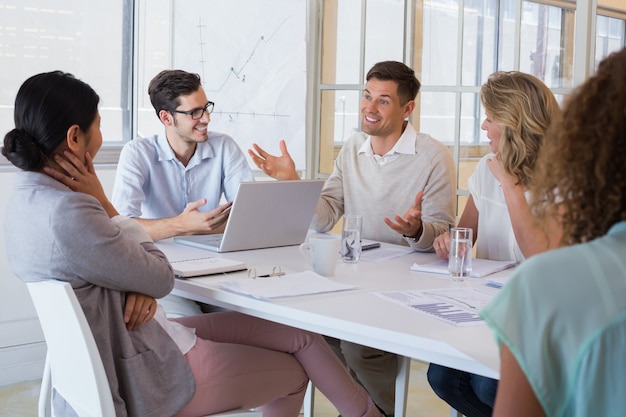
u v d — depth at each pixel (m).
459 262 2.07
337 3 4.09
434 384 2.27
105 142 3.78
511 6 3.34
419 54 3.74
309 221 2.62
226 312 2.15
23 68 3.50
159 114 2.87
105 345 1.71
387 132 2.92
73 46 3.63
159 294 1.81
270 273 2.14
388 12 3.85
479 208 2.51
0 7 3.41
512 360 0.82
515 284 0.81
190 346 1.87
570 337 0.77
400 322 1.63
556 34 3.18
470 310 1.74
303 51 4.13
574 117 0.84
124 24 3.77
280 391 2.02
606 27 3.11
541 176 0.90
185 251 2.49
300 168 4.18
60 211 1.67
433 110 3.69
